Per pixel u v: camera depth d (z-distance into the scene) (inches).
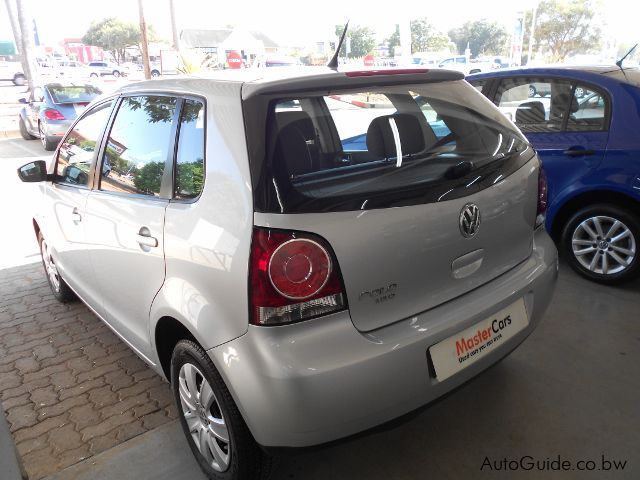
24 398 113.8
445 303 77.7
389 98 82.0
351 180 71.3
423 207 73.2
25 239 230.5
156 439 98.2
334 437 68.0
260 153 68.9
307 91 75.3
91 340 138.4
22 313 156.9
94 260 112.2
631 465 86.3
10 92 928.3
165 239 82.3
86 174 116.3
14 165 401.1
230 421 74.7
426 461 89.1
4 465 89.6
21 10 749.3
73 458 94.4
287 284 65.2
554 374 110.8
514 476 85.1
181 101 86.5
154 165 90.4
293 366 64.4
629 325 129.1
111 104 111.7
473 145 86.7
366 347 67.9
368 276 68.8
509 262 88.0
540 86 160.4
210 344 71.9
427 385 72.9
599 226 149.8
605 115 145.2
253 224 66.7
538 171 94.6
